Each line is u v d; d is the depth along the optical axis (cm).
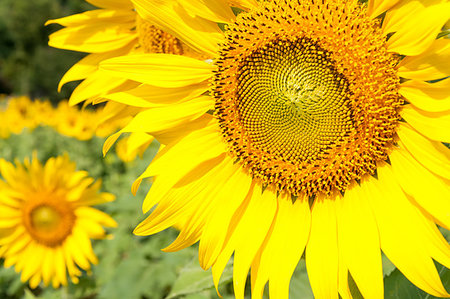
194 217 60
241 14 59
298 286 77
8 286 123
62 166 96
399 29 53
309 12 57
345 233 57
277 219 59
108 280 116
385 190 56
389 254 54
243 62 59
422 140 54
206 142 60
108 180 191
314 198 59
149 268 111
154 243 117
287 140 59
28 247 96
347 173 57
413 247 54
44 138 221
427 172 54
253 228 59
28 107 240
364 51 55
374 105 55
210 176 60
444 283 56
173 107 60
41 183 95
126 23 65
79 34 65
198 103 60
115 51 66
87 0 64
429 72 53
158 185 60
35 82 932
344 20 56
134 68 59
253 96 59
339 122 57
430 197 54
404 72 54
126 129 59
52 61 898
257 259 59
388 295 58
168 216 60
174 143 60
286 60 58
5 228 95
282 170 59
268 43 58
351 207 57
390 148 56
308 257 57
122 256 128
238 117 60
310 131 58
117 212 132
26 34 1004
